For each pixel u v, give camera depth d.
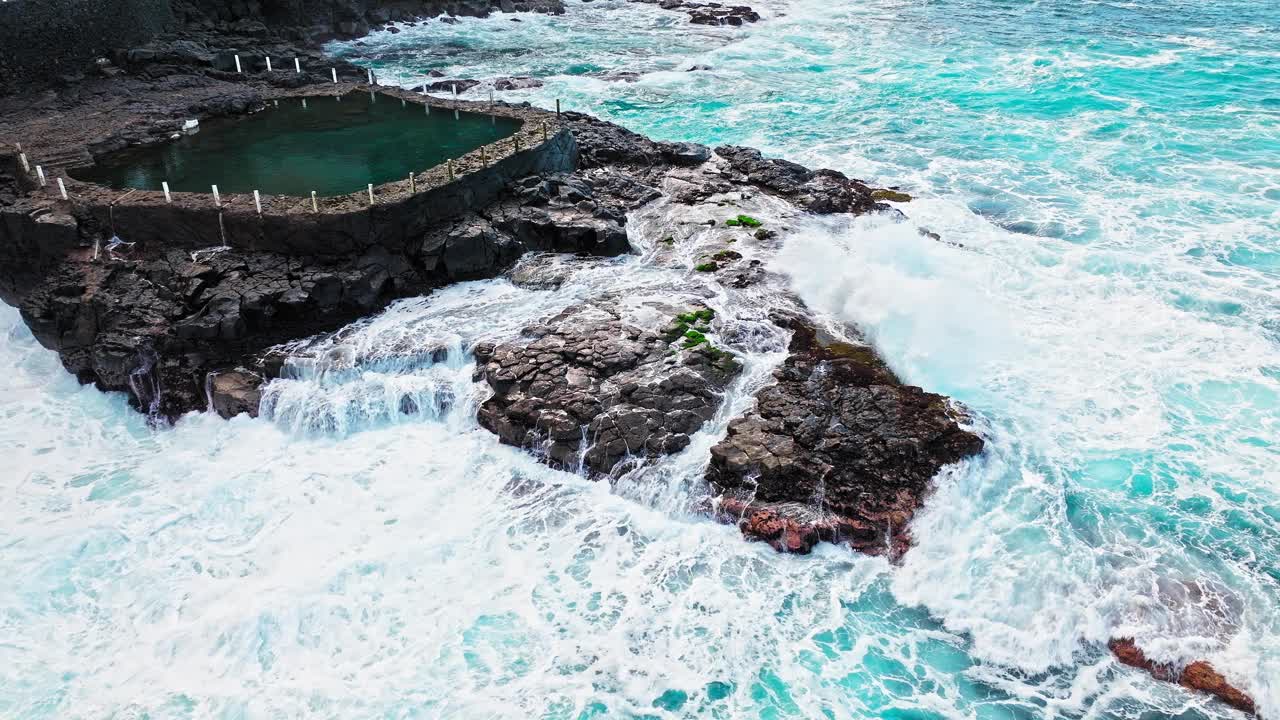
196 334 21.61
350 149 28.53
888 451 18.28
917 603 16.39
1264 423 19.89
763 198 29.28
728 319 22.42
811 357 21.20
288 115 32.19
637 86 44.38
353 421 20.80
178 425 21.39
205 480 19.55
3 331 24.86
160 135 29.75
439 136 29.64
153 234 24.12
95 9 36.56
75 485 19.52
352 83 36.06
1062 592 16.22
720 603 16.45
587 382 20.09
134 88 34.75
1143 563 16.72
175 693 14.94
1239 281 25.11
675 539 17.78
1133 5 61.09
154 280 23.05
